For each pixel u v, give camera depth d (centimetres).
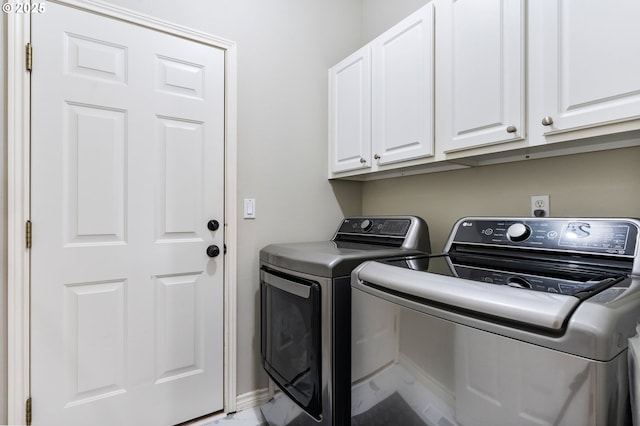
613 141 116
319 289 125
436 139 146
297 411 138
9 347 128
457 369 78
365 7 229
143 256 155
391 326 98
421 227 161
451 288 80
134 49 154
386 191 216
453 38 138
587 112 100
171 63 163
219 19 176
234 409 178
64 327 138
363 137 184
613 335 58
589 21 99
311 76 209
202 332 170
